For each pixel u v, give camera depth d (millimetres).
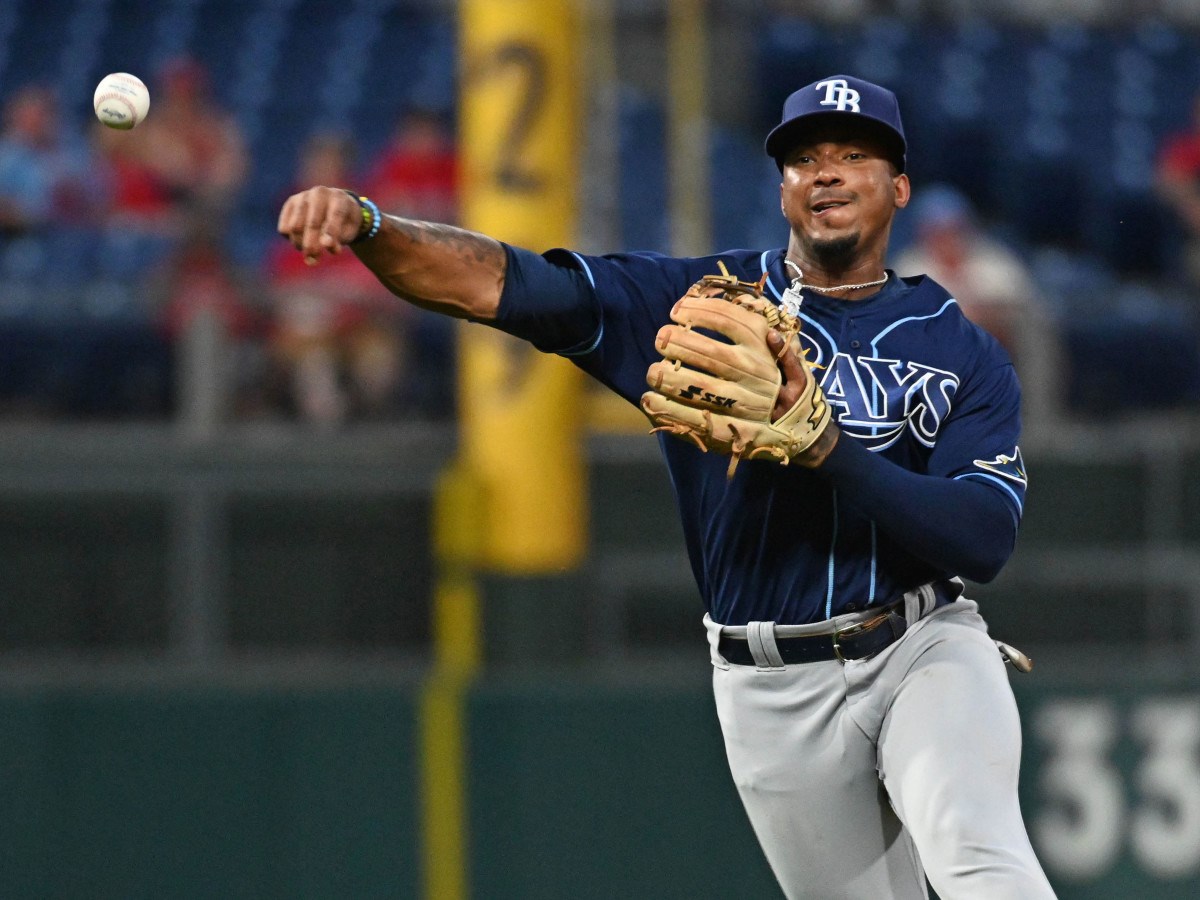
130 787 23344
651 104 39969
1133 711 23938
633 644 24609
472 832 23344
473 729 23422
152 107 30719
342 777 23406
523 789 23406
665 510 25188
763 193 36719
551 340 11828
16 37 42375
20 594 23859
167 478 24141
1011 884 11211
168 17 43031
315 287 26094
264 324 25406
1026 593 25062
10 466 23984
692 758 23500
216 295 25375
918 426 11906
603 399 25891
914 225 35062
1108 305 26906
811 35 43656
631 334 12031
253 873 23297
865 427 11836
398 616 24344
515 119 23844
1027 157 39969
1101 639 25125
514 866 23344
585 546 24922
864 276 12188
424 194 29188
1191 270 33000
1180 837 23875
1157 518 25359
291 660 24156
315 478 24344
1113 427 26078
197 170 30547
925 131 41031
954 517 11258
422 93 40344
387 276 11133
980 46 44250
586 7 34250
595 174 35344
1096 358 26750
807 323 12086
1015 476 11766
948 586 12500
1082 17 46062
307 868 23328
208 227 28500
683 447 12281
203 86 33688
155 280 27953
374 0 44156
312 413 25406
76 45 42188
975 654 12125
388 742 23438
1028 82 42969
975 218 38469
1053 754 23766
